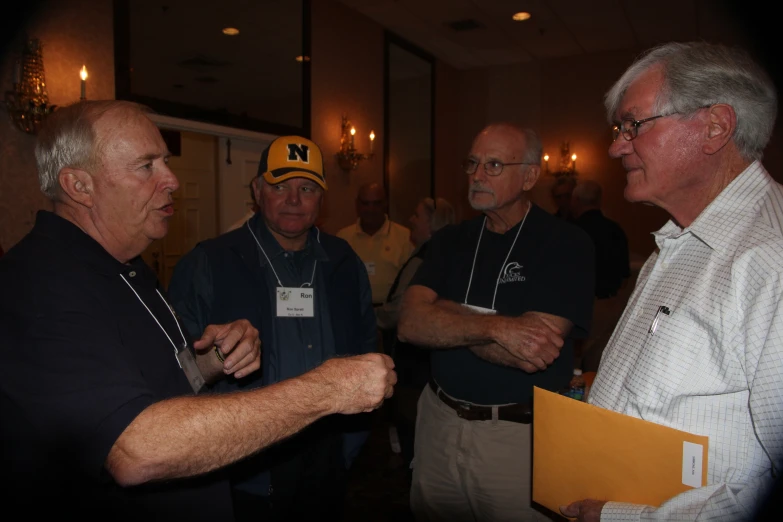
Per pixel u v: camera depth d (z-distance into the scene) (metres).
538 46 6.36
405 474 2.92
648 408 0.85
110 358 0.79
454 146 7.38
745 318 0.73
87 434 0.72
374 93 5.53
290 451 1.50
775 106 0.85
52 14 2.70
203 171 4.54
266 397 0.81
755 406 0.70
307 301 1.65
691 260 0.87
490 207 1.49
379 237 4.00
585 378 1.97
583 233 1.47
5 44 2.50
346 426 1.69
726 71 0.82
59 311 0.79
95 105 0.93
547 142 6.91
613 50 6.49
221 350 1.08
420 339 1.43
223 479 1.04
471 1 4.96
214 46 3.71
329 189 4.90
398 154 6.05
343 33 5.03
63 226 0.90
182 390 1.04
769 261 0.72
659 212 6.26
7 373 0.74
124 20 3.07
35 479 0.78
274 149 1.64
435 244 1.69
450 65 7.18
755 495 0.71
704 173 0.86
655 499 0.80
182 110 3.51
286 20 4.30
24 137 2.62
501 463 1.42
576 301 1.37
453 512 1.53
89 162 0.90
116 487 0.86
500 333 1.27
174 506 0.94
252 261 1.60
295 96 4.48
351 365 0.92
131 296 0.99
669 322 0.85
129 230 0.95
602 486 0.87
